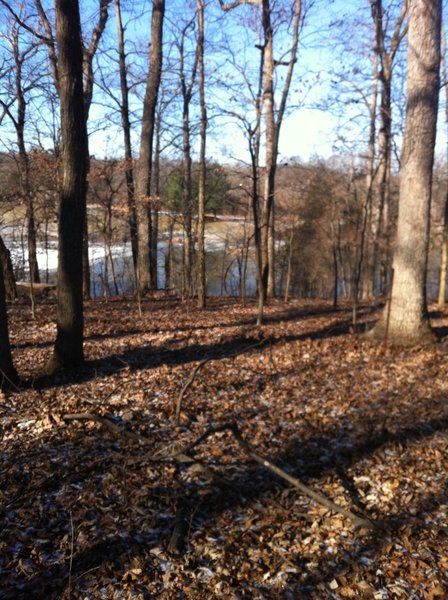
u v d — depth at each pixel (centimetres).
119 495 411
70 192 683
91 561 340
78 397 617
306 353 821
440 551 356
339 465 470
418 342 845
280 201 2239
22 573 328
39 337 930
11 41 1259
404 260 848
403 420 568
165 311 1245
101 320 1091
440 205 2302
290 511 399
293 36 1203
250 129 965
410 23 810
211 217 2020
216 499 411
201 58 1230
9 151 1197
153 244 1923
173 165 2169
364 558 349
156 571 333
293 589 321
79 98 661
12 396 617
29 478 435
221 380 697
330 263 2303
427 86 803
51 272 2492
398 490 432
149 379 693
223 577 328
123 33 1566
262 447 501
